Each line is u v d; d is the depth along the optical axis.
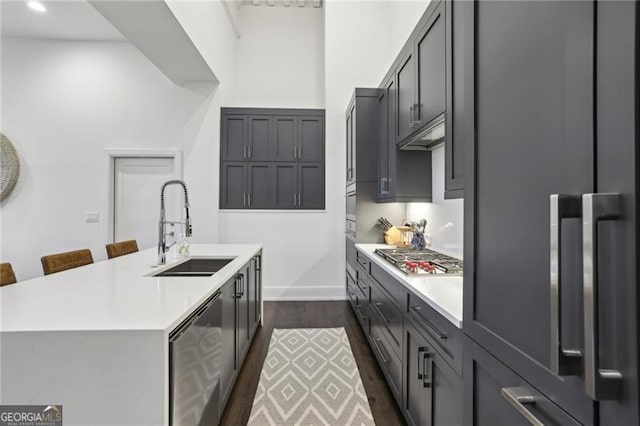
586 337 0.53
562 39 0.65
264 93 4.98
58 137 4.42
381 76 4.42
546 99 0.69
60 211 4.41
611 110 0.53
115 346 1.02
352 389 2.17
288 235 4.40
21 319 1.10
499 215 0.88
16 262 4.36
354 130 3.57
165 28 2.87
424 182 2.89
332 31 4.41
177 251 2.54
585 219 0.54
